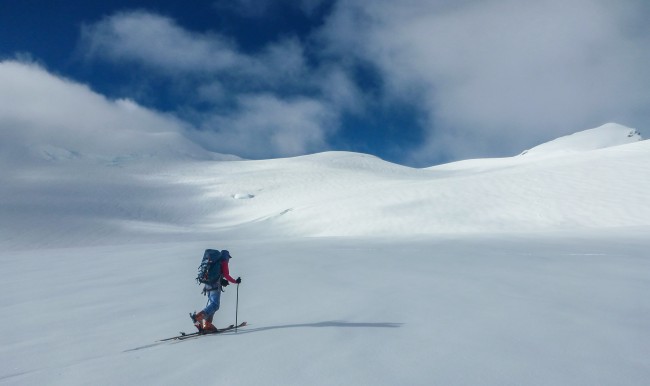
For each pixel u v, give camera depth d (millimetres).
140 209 71062
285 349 5359
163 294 10258
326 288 9430
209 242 25406
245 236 43156
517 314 6633
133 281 12352
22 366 5742
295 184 89375
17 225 52562
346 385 4172
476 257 13594
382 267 12172
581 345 5164
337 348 5281
